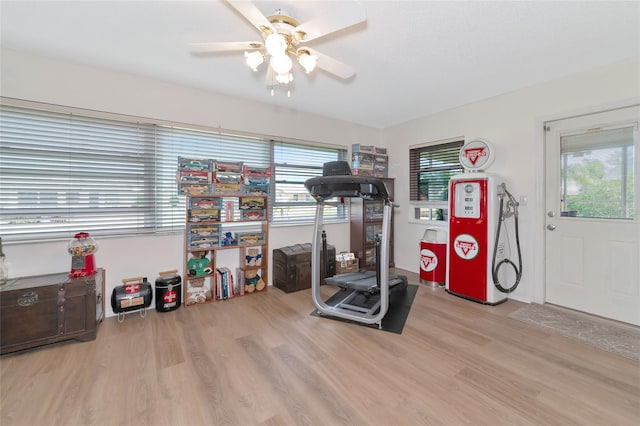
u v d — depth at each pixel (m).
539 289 3.17
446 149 4.12
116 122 2.91
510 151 3.35
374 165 4.67
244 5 1.44
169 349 2.23
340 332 2.53
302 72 2.85
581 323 2.69
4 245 2.43
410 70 2.80
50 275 2.52
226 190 3.30
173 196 3.24
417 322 2.73
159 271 3.12
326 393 1.75
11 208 2.50
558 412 1.60
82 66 2.71
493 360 2.10
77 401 1.67
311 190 2.84
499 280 3.25
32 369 1.97
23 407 1.62
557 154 3.05
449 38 2.25
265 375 1.92
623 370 1.98
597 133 2.79
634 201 2.60
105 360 2.08
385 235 2.62
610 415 1.57
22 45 2.38
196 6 1.89
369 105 3.84
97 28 2.14
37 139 2.58
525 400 1.69
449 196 3.51
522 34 2.19
